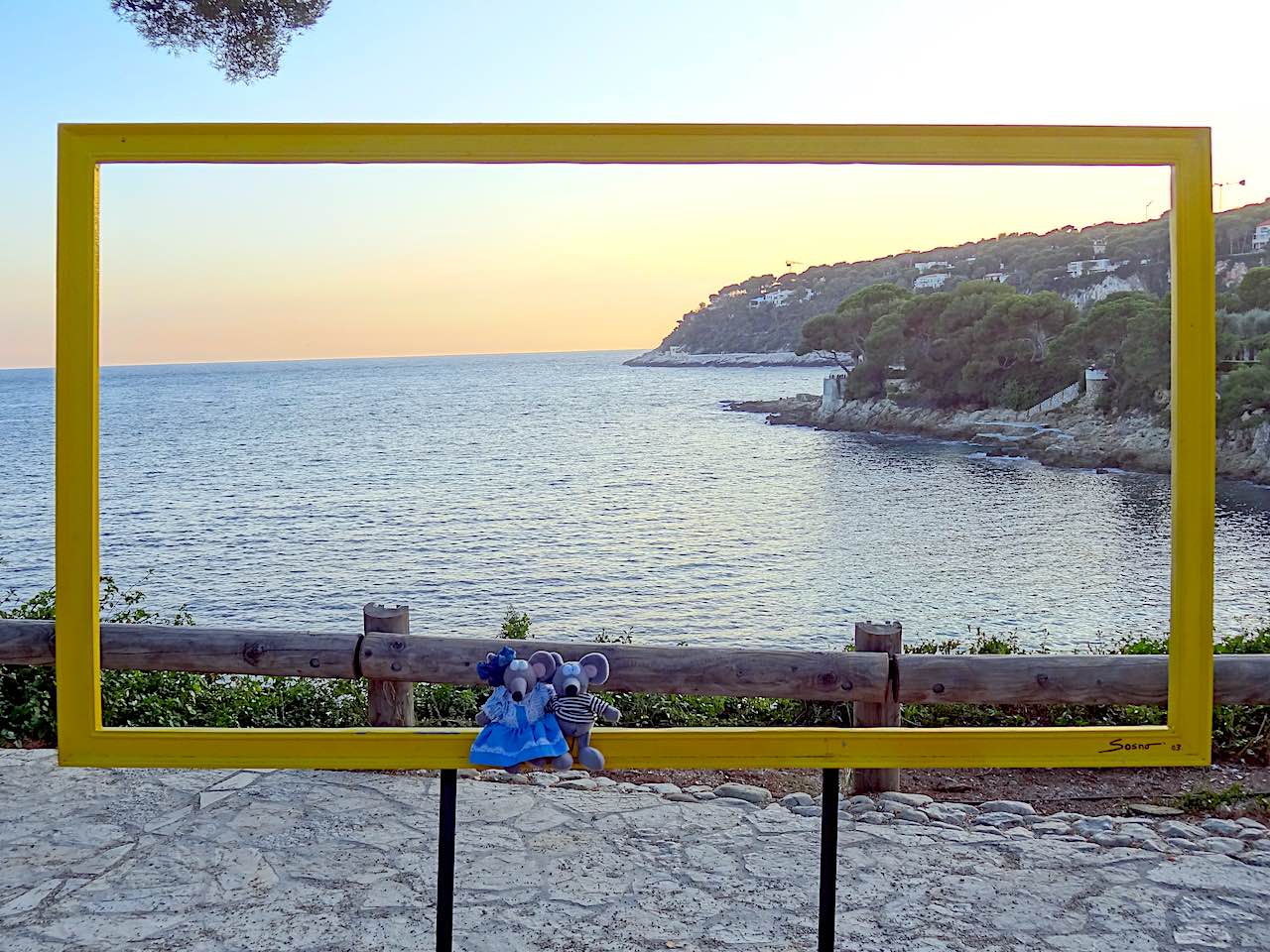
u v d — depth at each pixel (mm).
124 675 5301
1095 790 4523
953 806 4266
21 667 5164
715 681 3701
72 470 2414
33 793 4227
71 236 2385
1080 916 3250
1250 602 5820
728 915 3252
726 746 2451
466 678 4070
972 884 3482
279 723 5145
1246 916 3252
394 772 4551
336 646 4105
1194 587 2457
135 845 3744
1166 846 3805
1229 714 4914
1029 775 4715
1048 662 3660
